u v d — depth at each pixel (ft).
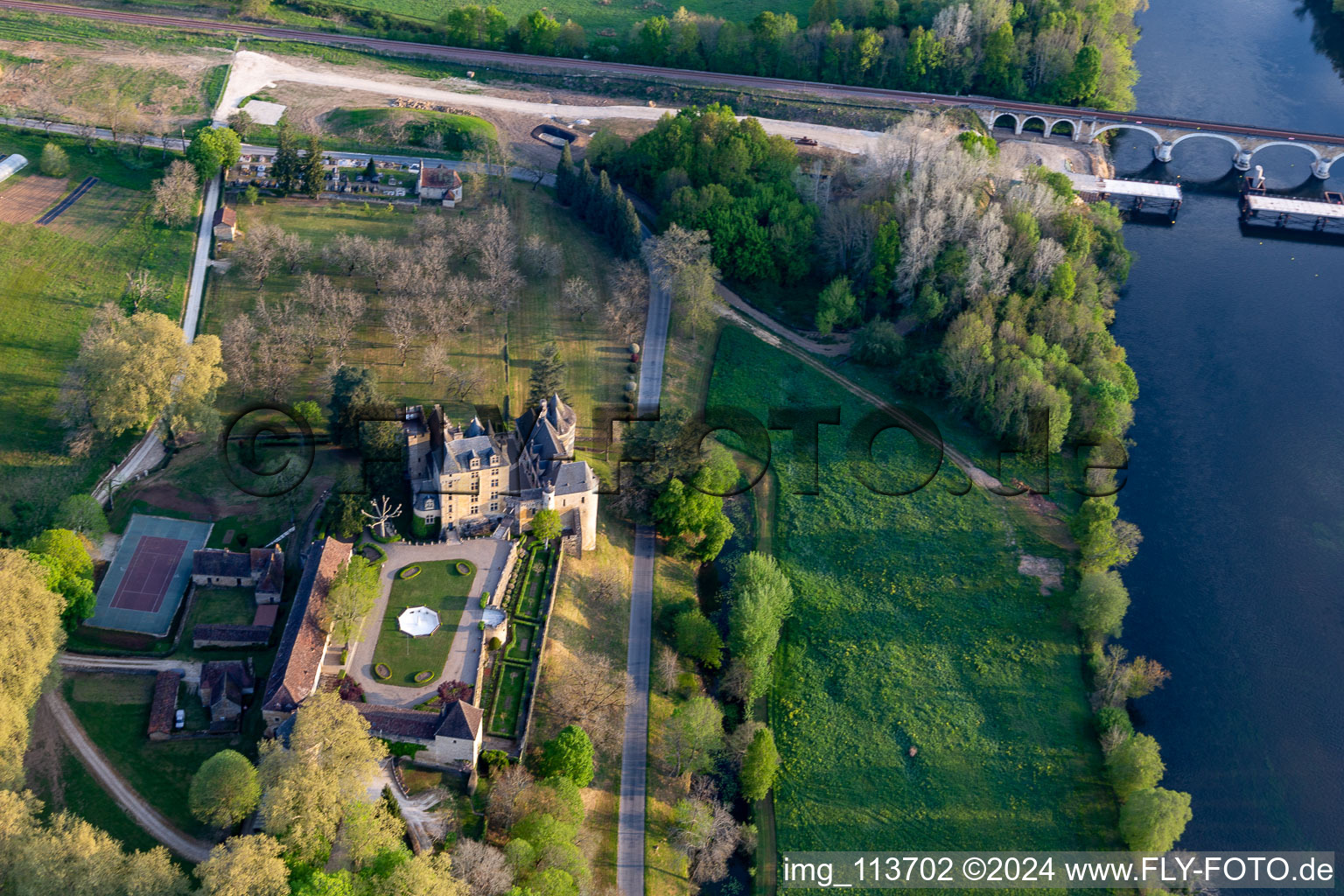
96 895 521.65
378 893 547.90
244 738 640.17
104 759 624.18
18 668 594.24
